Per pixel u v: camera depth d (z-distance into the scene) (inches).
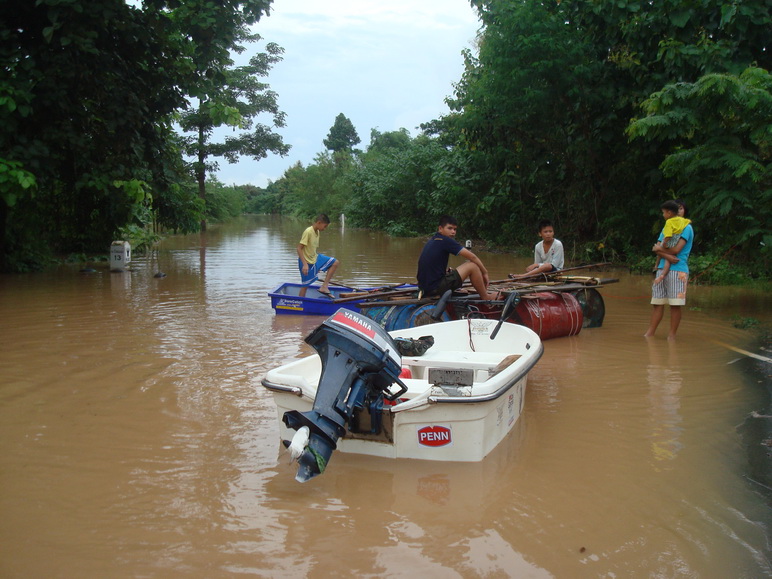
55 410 203.5
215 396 219.1
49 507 142.5
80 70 470.6
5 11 472.4
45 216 632.4
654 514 141.9
